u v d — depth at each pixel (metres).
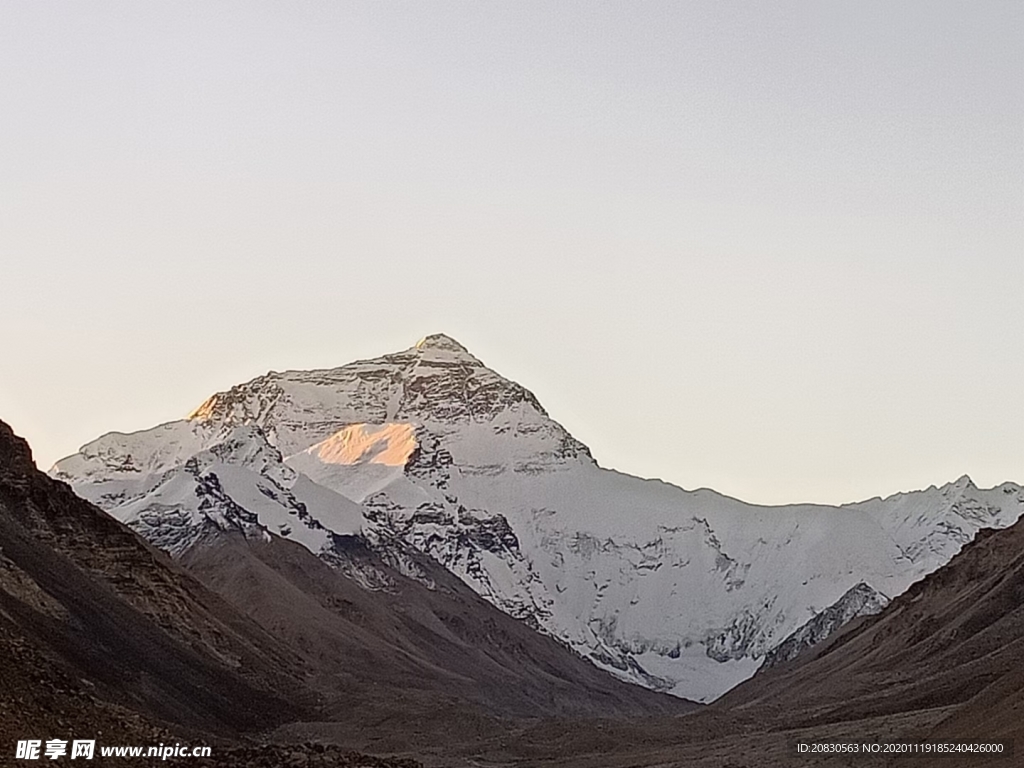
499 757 160.75
